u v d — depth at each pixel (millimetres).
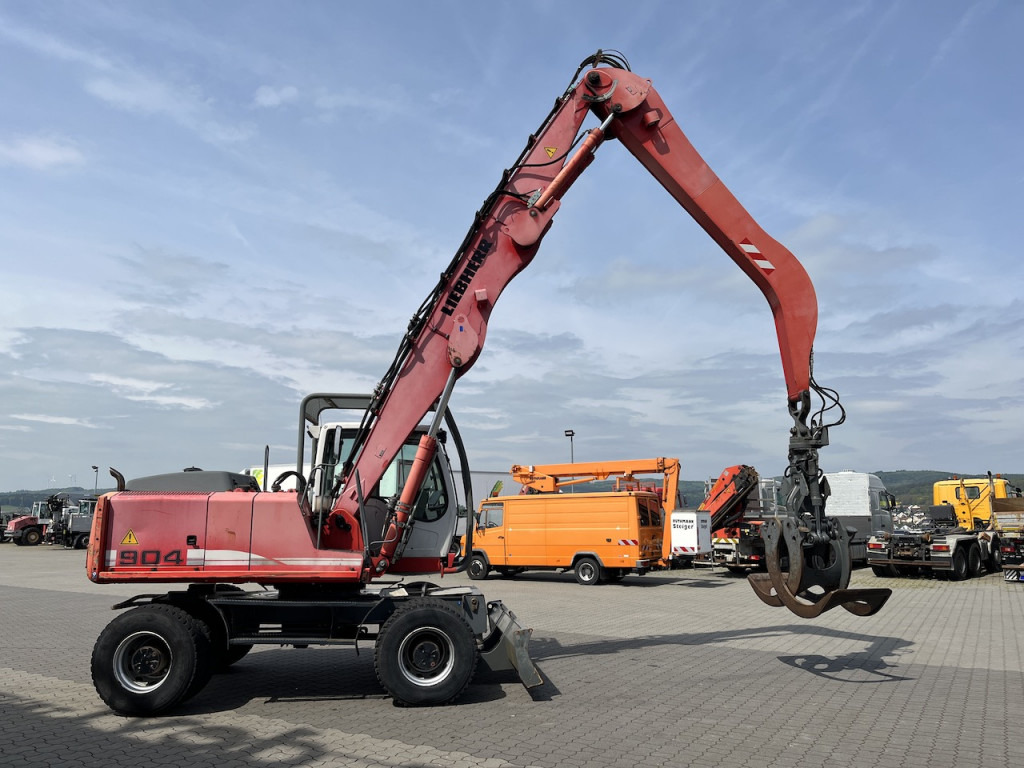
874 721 6297
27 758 5414
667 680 7930
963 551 20094
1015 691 7398
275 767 5164
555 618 12906
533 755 5387
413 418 7992
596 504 19656
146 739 5887
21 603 15219
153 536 7172
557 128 8586
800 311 8383
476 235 8359
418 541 8250
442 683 6844
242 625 7336
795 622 12250
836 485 25719
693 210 8602
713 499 22094
